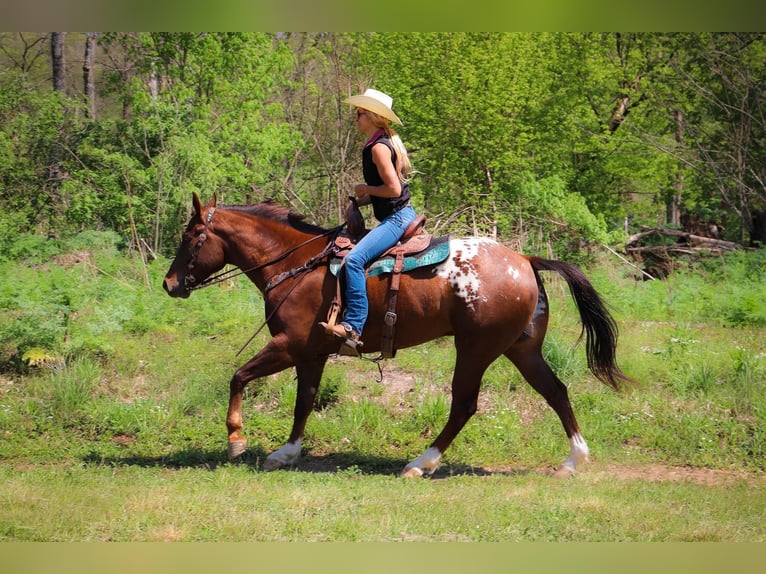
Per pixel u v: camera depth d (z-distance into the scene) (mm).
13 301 9398
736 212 21094
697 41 20047
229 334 10391
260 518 5578
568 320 11305
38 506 5781
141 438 7980
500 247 6887
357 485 6469
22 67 24844
